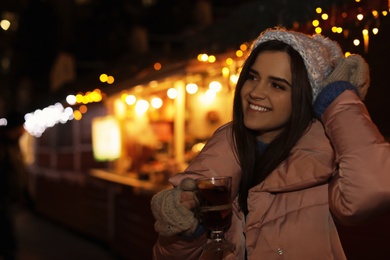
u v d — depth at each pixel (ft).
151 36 37.86
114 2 60.18
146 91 27.30
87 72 61.16
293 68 6.86
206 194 6.49
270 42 7.06
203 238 6.92
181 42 33.17
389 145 6.39
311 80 6.87
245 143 7.23
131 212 26.53
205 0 34.53
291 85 6.90
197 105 25.05
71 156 41.81
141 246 25.12
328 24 12.92
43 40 80.43
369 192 6.19
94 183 35.53
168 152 27.66
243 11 18.02
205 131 24.97
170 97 25.22
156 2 53.26
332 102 6.68
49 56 80.48
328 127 6.64
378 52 11.51
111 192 32.30
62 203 44.62
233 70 18.97
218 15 36.24
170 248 7.03
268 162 7.04
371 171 6.20
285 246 6.71
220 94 23.93
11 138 24.29
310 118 6.98
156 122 28.43
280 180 6.82
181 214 6.50
